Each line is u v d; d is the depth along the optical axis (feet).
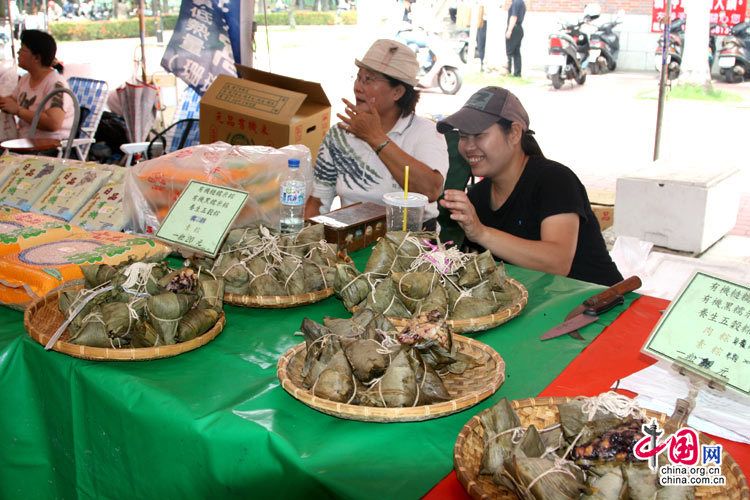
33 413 5.36
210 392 4.53
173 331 4.98
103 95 18.20
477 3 34.96
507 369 4.96
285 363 4.58
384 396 4.13
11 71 21.36
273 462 4.03
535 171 7.58
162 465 4.52
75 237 6.77
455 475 3.75
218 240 5.84
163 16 25.25
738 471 3.34
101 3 38.11
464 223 6.93
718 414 4.27
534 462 3.33
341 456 3.89
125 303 5.06
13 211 7.59
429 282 5.47
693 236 13.25
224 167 7.16
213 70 14.75
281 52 39.70
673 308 4.50
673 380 4.69
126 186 7.48
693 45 29.45
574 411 3.64
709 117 27.04
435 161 9.27
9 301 5.82
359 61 9.12
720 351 4.24
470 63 36.11
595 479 3.34
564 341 5.40
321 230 6.66
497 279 5.88
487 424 3.77
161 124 20.12
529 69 36.17
